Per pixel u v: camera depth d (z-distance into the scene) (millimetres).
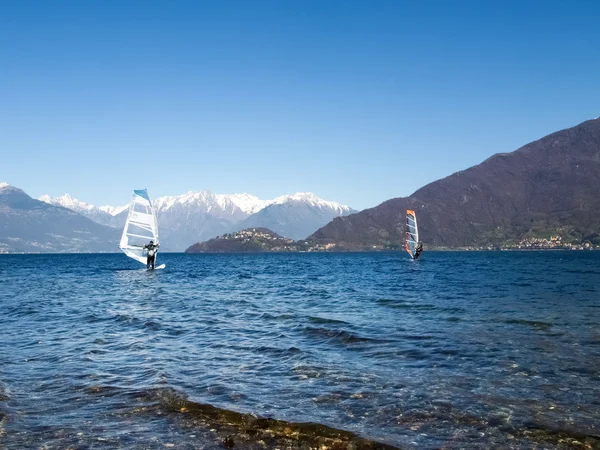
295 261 137125
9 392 10812
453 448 7996
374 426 8891
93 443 8203
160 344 16031
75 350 15125
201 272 69938
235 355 14328
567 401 10094
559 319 20422
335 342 16125
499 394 10539
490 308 24234
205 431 8703
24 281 50406
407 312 23109
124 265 103500
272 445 8164
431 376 11922
